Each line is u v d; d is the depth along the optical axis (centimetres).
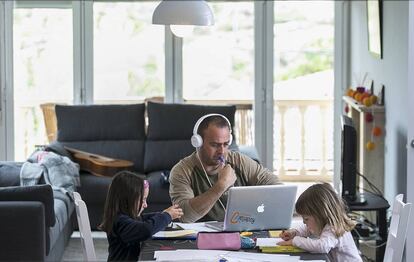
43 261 574
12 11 923
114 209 452
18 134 945
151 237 452
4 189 580
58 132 855
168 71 940
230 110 860
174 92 941
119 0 930
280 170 989
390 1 745
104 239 763
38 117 946
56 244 650
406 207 429
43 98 938
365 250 714
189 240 455
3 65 927
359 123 826
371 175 781
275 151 990
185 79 942
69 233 739
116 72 938
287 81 952
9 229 567
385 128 772
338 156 955
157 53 939
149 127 858
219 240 436
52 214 585
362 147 795
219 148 500
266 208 466
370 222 755
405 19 685
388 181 762
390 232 448
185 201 489
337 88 952
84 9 929
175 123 855
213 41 941
